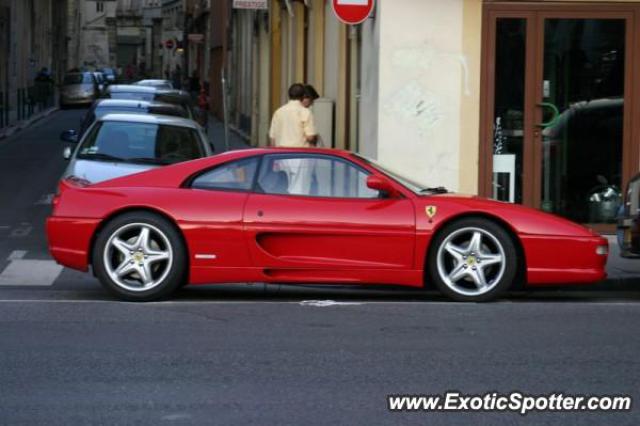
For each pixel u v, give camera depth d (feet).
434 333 33.06
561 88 55.88
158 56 339.36
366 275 38.22
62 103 212.64
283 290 43.11
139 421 23.54
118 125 54.08
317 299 40.65
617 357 29.94
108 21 404.16
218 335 32.42
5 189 78.23
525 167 55.77
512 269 38.60
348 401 25.22
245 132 136.46
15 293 41.24
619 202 56.29
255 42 124.67
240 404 24.89
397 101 54.75
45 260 49.52
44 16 257.34
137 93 88.07
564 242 38.40
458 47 54.85
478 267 38.63
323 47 79.87
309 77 84.89
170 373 27.66
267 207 38.04
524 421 23.90
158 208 37.91
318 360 29.17
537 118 55.67
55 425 23.22
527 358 29.66
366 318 35.55
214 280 38.22
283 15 101.60
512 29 55.36
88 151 52.85
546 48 55.57
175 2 304.30
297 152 38.99
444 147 55.11
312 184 38.63
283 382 26.84
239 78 147.74
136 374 27.50
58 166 95.81
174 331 32.99
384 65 54.49
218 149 120.47
